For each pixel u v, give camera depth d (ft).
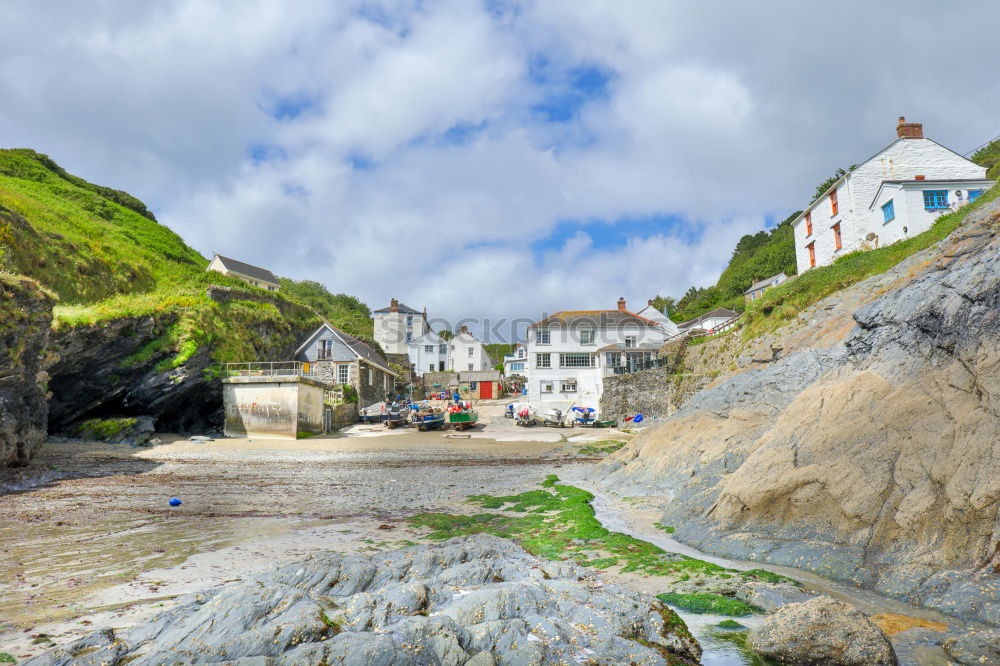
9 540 40.88
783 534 36.01
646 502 53.88
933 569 27.81
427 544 37.04
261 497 59.67
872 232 104.27
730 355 118.62
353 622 21.65
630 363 162.50
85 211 185.26
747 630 24.71
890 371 40.04
